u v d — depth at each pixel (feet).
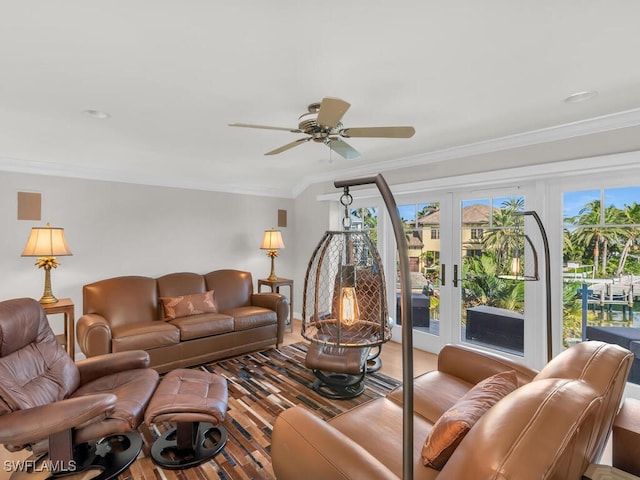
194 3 4.21
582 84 6.45
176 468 6.40
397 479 3.56
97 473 6.21
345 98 7.08
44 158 11.06
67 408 5.42
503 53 5.37
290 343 13.93
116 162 12.00
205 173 14.07
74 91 6.73
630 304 8.62
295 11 4.37
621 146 8.12
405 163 12.59
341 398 9.09
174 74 6.05
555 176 9.44
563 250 9.64
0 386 5.48
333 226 16.07
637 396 8.48
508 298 10.78
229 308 13.88
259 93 6.83
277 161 12.95
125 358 7.87
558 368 4.21
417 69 5.89
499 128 9.04
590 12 4.36
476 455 2.91
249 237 16.62
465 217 11.82
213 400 6.60
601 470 3.73
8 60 5.55
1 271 10.75
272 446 4.63
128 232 13.10
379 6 4.27
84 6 4.24
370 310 4.36
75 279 11.97
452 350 7.17
